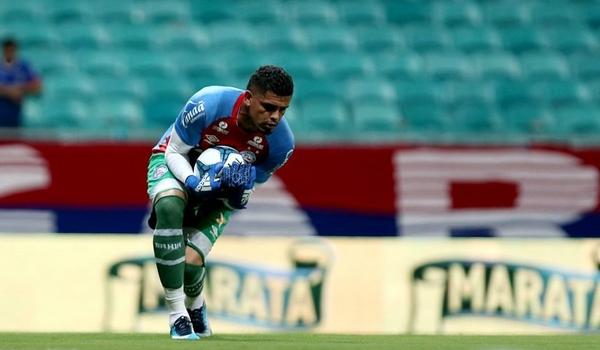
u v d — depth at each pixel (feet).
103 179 116.67
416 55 186.09
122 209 116.57
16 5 187.93
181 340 61.72
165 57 180.55
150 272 106.63
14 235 106.63
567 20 198.59
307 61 182.19
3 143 116.26
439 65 185.37
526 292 110.42
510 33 193.67
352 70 182.19
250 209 116.78
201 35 186.60
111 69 177.37
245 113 62.69
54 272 106.01
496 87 180.24
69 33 183.21
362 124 169.99
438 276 109.91
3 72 144.87
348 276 108.78
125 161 117.19
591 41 195.00
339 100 174.50
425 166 120.26
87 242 107.04
